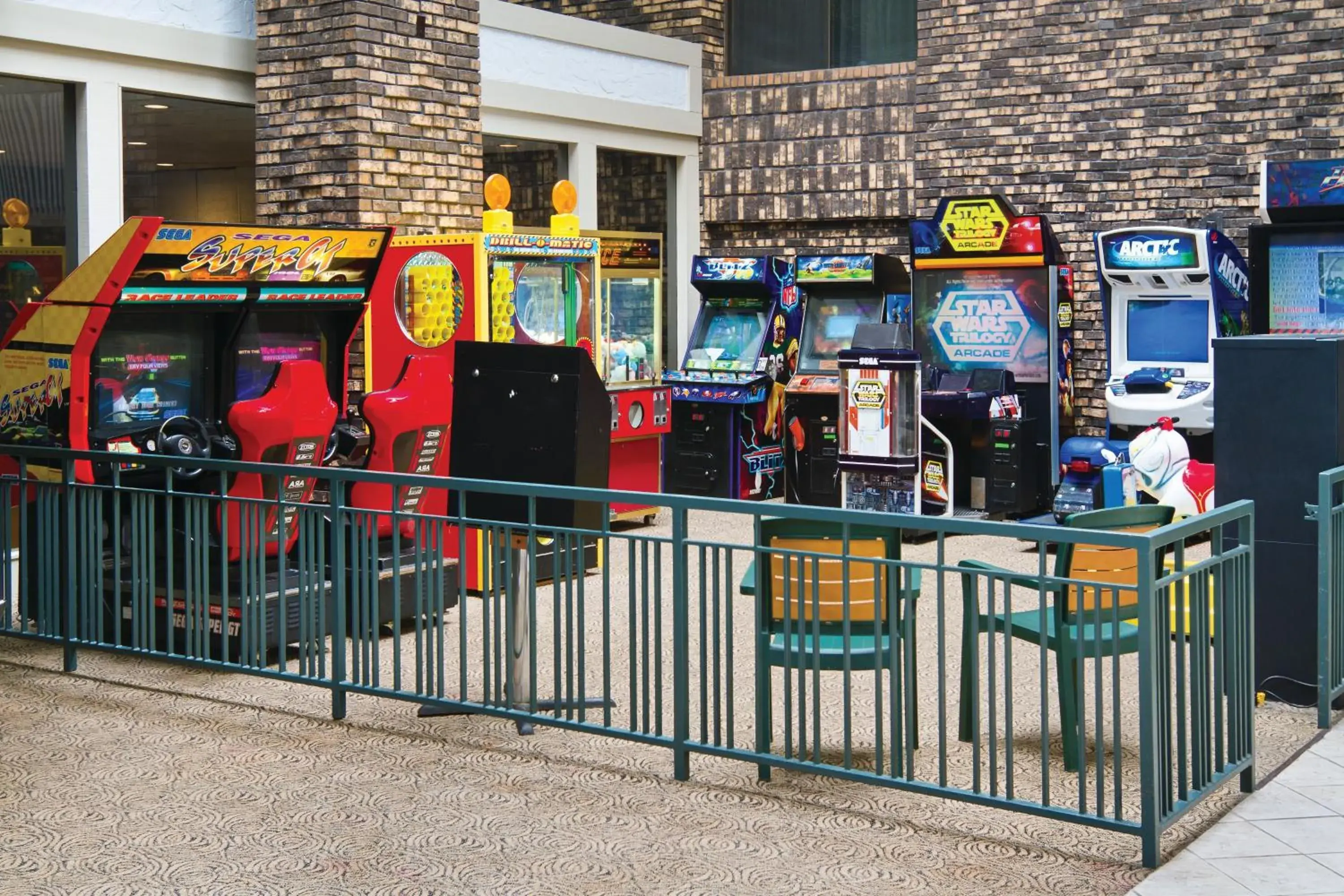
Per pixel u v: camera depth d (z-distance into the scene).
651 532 9.10
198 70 7.83
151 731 5.03
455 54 8.37
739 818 4.14
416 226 8.13
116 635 5.71
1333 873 3.66
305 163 7.94
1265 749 4.77
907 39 11.00
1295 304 8.35
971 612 4.38
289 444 5.85
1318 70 9.25
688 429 10.06
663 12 11.52
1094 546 4.54
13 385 6.05
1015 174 10.31
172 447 5.85
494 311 7.23
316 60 7.84
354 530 5.06
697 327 10.45
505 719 5.12
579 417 4.96
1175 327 8.88
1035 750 4.82
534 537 4.73
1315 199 8.10
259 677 5.75
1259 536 5.32
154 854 3.87
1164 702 3.79
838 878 3.68
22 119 7.04
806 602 4.41
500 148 9.77
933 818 4.13
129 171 7.55
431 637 4.93
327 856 3.85
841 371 8.47
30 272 7.11
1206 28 9.56
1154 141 9.80
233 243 6.04
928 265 9.47
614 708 5.39
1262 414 5.28
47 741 4.91
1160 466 7.64
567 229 8.13
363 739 4.94
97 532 5.75
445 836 4.00
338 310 6.85
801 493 9.71
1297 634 5.28
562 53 10.01
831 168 11.02
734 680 5.75
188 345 6.36
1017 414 9.19
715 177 11.45
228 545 5.54
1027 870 3.73
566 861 3.81
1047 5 10.09
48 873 3.73
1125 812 4.16
